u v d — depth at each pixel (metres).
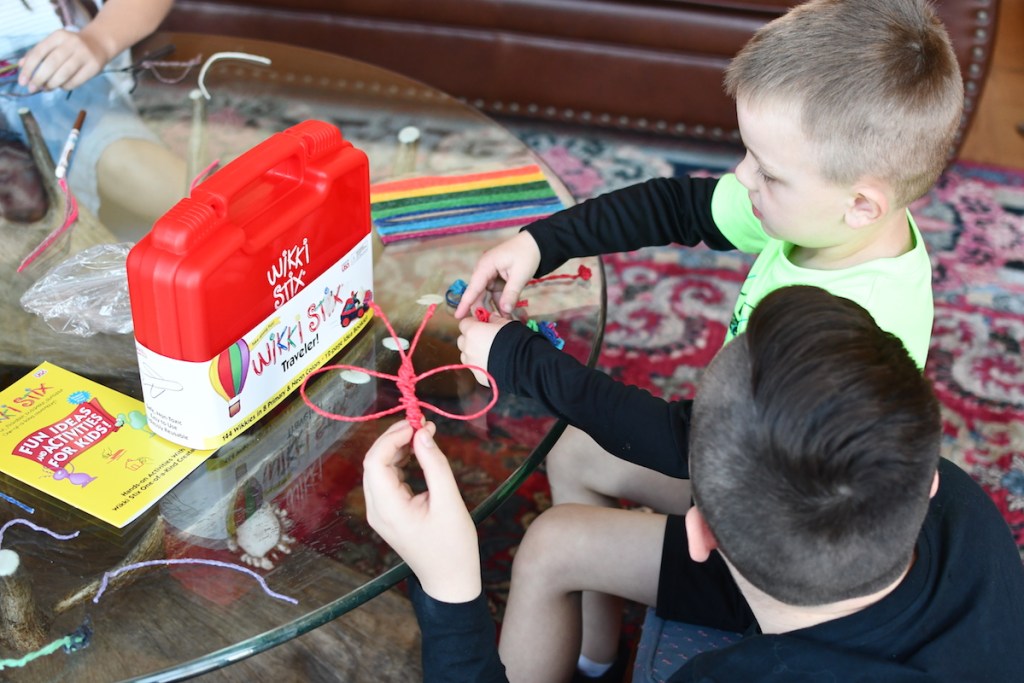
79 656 0.77
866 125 0.89
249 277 0.84
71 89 1.38
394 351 1.02
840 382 0.63
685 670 0.76
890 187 0.93
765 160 0.95
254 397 0.91
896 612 0.72
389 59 2.22
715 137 2.26
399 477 0.83
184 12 2.21
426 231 1.17
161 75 1.43
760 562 0.68
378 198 1.22
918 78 0.89
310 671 1.14
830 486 0.64
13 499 0.85
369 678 1.14
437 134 1.35
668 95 2.21
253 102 1.39
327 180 0.88
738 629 1.02
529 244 1.09
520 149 1.33
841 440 0.63
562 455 1.21
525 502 1.52
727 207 1.16
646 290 1.89
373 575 0.83
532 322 1.05
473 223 1.19
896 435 0.63
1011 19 2.83
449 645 0.82
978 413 1.68
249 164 0.83
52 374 0.96
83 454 0.89
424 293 1.09
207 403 0.86
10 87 1.38
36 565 0.81
